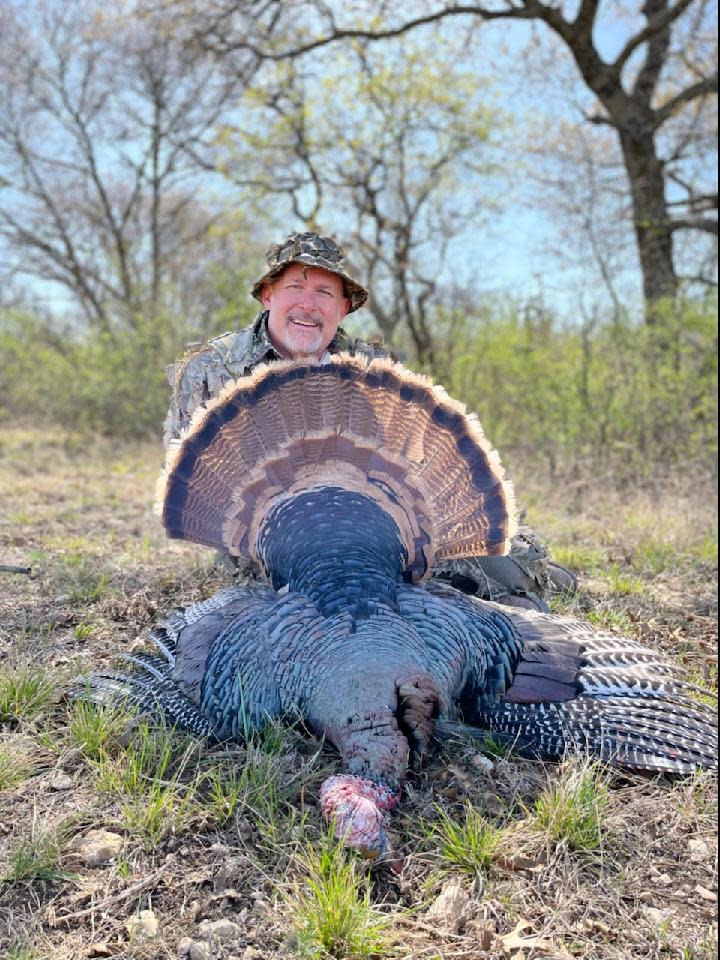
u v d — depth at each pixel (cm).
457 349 514
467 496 150
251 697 127
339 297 172
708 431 368
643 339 390
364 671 117
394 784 112
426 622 129
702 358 385
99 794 120
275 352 173
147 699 136
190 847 111
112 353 582
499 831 113
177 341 593
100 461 460
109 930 98
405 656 120
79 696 139
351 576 131
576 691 133
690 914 103
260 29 556
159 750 128
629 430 378
